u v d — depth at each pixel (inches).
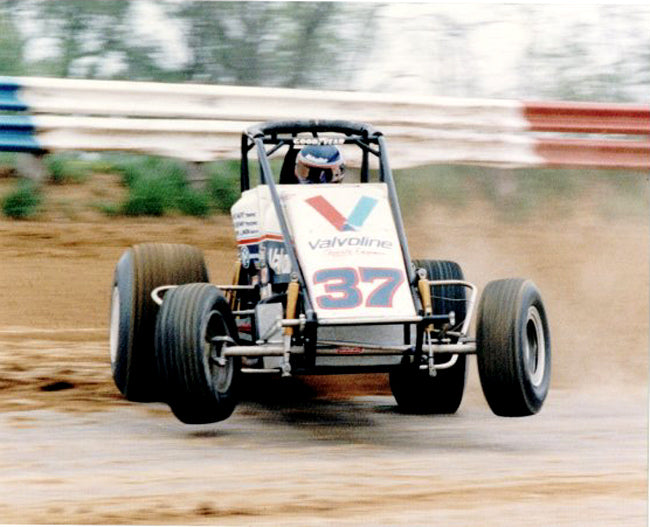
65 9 879.1
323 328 422.0
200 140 794.2
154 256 469.1
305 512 339.3
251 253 474.3
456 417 496.1
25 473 378.6
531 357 432.1
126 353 459.8
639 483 380.2
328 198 444.8
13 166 797.2
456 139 829.8
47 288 673.6
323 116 807.7
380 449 424.5
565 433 462.9
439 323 450.9
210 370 410.9
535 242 819.4
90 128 774.5
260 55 891.4
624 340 665.0
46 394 501.4
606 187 893.8
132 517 331.6
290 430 456.8
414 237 810.8
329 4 907.4
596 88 920.9
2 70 861.2
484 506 350.9
